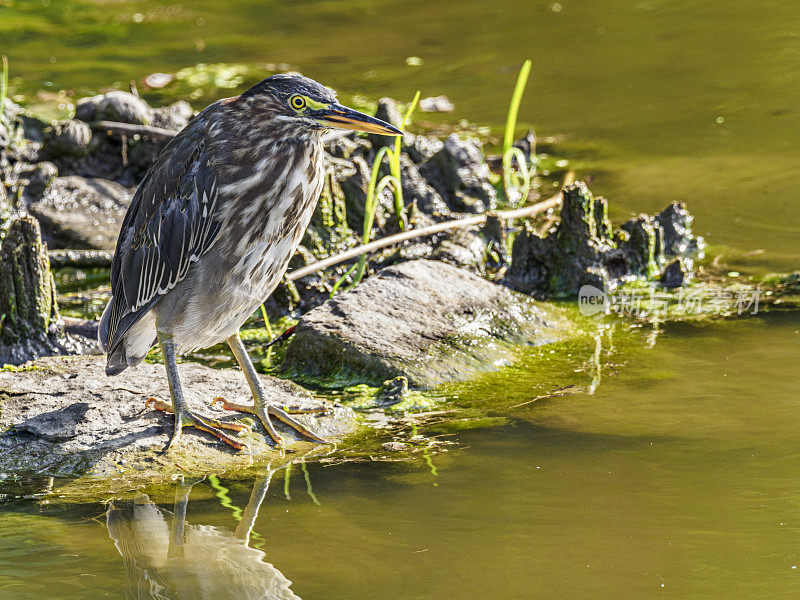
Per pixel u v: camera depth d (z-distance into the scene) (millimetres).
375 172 12922
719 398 9398
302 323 10797
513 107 15648
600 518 7102
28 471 8117
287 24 27969
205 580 6438
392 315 10953
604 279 12688
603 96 20516
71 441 8453
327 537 6961
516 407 9453
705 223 14383
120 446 8406
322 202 13305
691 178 16062
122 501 7691
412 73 22625
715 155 17016
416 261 11930
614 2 28438
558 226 13102
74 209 14953
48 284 11016
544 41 24953
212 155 8156
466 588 6176
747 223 14367
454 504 7430
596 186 15930
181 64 23641
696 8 27031
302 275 12508
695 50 23219
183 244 8320
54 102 19875
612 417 9070
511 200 15633
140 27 27812
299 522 7234
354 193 14328
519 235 13242
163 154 8633
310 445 8750
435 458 8352
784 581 6156
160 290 8500
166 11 29828
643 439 8555
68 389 9305
